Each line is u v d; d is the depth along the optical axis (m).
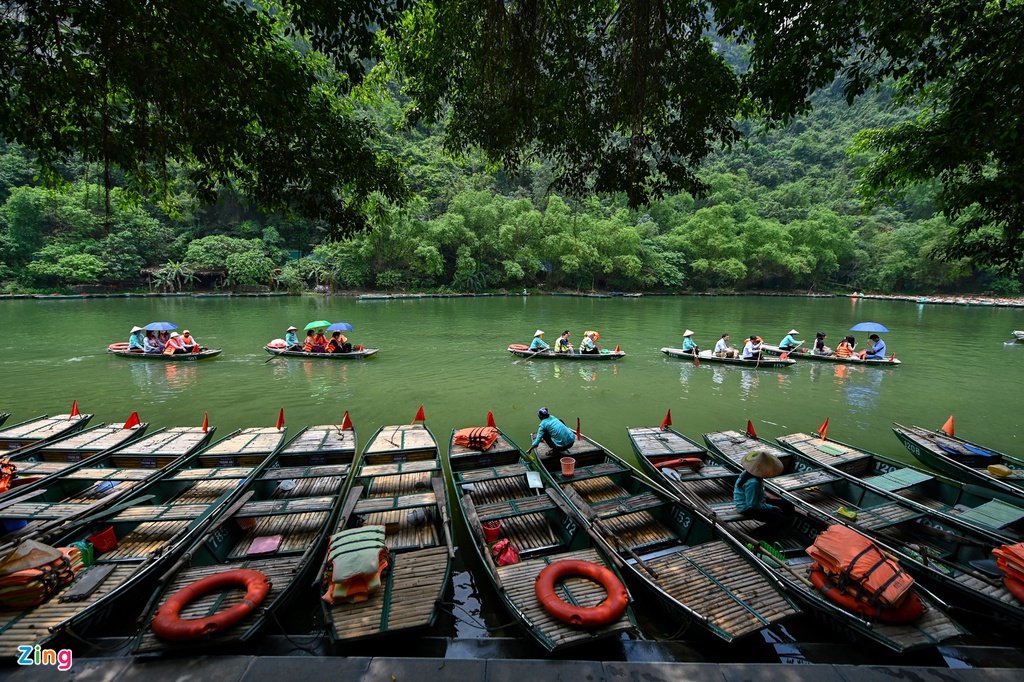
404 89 8.51
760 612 4.71
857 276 61.31
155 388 13.53
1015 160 6.35
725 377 15.39
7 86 5.06
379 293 48.75
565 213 55.94
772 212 71.00
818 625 4.98
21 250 41.19
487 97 7.00
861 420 11.42
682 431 10.69
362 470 7.39
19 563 4.69
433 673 3.83
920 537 6.45
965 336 24.78
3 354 17.55
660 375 15.59
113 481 7.34
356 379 14.77
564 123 7.12
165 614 4.34
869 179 9.56
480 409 12.03
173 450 8.57
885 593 4.39
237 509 6.19
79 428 10.18
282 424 9.89
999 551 5.10
